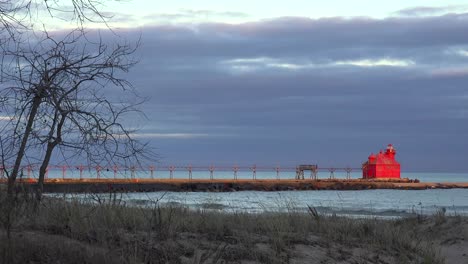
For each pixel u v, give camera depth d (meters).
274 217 14.37
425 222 19.50
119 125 11.52
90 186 14.27
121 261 9.23
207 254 10.44
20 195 11.42
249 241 11.53
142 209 12.80
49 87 10.88
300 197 74.06
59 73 11.12
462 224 17.98
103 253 9.21
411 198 81.00
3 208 10.14
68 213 11.24
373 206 54.81
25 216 11.05
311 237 12.94
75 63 11.17
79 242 9.86
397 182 133.38
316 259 11.43
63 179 81.69
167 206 15.20
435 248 14.95
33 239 9.35
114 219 11.48
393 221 19.56
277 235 12.20
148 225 11.60
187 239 11.27
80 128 11.33
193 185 93.38
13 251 8.52
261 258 10.81
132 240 10.40
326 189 116.44
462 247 15.70
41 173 11.94
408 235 14.80
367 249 12.68
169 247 10.46
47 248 8.99
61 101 11.18
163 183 88.06
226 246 11.01
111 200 12.91
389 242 13.56
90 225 10.73
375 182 127.25
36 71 10.86
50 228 10.52
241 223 13.32
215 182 105.31
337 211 33.38
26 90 10.75
